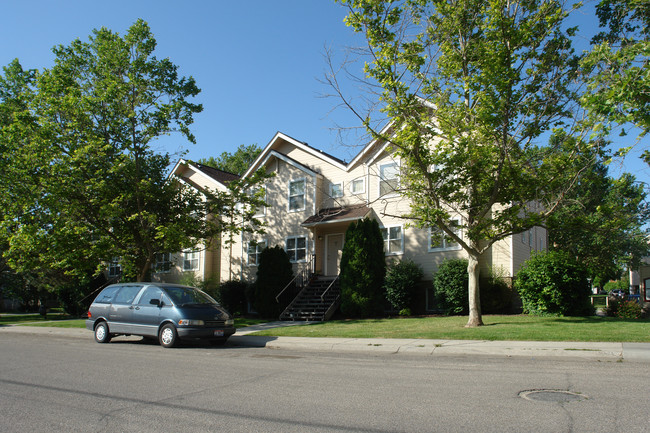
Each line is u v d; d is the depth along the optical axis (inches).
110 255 809.5
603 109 358.3
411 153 568.4
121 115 796.6
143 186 764.6
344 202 1002.7
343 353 460.4
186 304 542.3
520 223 575.2
